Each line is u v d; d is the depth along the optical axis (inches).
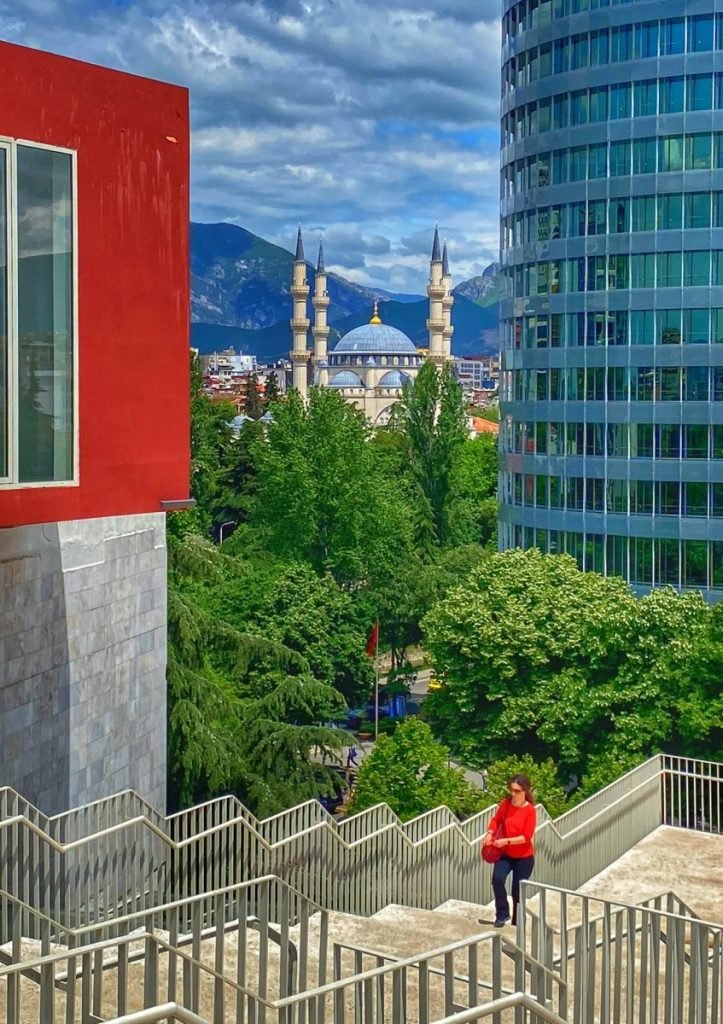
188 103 747.4
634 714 1742.1
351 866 650.2
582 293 2906.0
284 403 3275.1
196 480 2500.0
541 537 3024.1
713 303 2751.0
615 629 1774.1
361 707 2955.2
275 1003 329.7
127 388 711.7
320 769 1380.4
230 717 1366.9
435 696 1983.3
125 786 854.5
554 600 1910.7
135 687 868.6
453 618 1918.1
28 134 628.4
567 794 1834.4
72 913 579.2
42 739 735.7
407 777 1535.4
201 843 610.9
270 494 3198.8
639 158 2812.5
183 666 1290.6
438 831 745.0
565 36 2908.5
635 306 2827.3
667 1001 444.5
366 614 3006.9
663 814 900.0
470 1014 269.6
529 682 1891.0
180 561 1392.7
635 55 2802.7
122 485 708.7
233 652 1381.6
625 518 2866.6
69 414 661.9
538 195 2994.6
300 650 2554.1
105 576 818.8
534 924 485.4
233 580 2620.6
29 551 720.3
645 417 2827.3
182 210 752.3
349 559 3134.8
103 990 428.5
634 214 2822.3
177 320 751.7
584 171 2891.2
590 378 2903.5
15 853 504.7
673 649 1722.4
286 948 435.8
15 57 621.3
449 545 4001.0
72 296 658.2
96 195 681.6
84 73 665.6
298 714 2030.0
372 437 4148.6
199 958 401.1
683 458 2800.2
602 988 423.8
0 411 615.8
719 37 2721.5
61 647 759.7
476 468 5083.7
